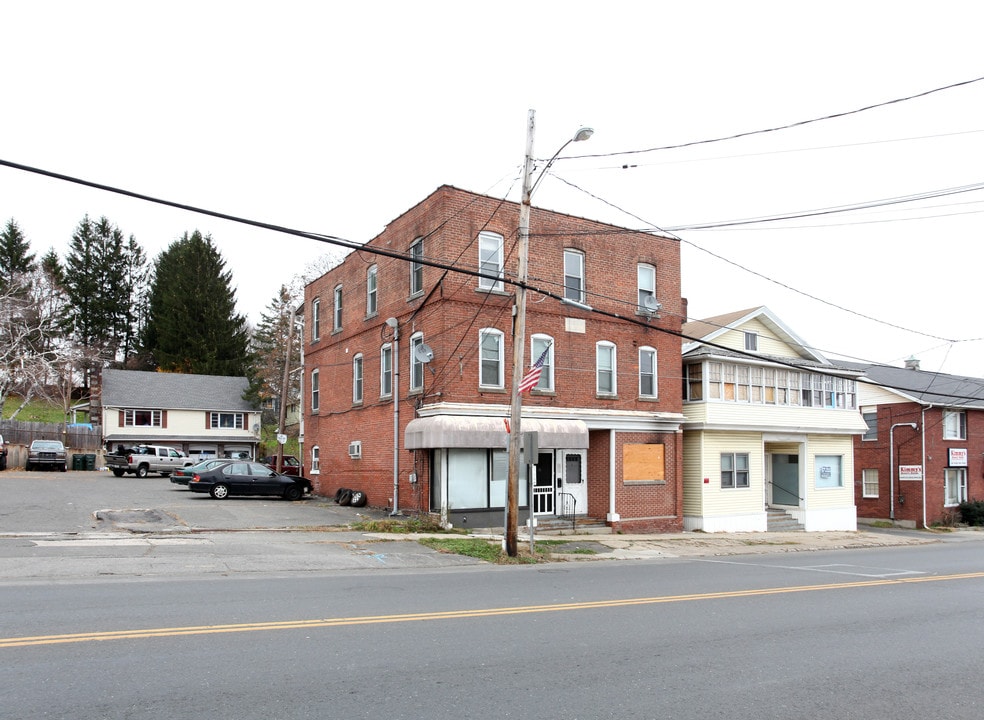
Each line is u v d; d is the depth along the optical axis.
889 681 7.25
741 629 9.46
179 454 40.78
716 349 27.69
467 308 22.31
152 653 7.30
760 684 7.00
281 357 55.69
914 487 36.81
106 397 49.69
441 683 6.68
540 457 24.44
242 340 66.44
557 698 6.37
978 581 14.96
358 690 6.39
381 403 25.61
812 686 7.00
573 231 24.66
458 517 22.00
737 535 26.53
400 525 21.14
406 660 7.39
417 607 10.24
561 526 24.05
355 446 27.44
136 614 9.09
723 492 27.91
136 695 6.06
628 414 25.27
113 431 49.62
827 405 31.58
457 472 22.16
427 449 22.81
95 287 72.69
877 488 38.59
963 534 34.25
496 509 22.78
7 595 10.28
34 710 5.64
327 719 5.66
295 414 57.91
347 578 13.10
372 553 16.61
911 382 40.16
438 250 22.27
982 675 7.55
